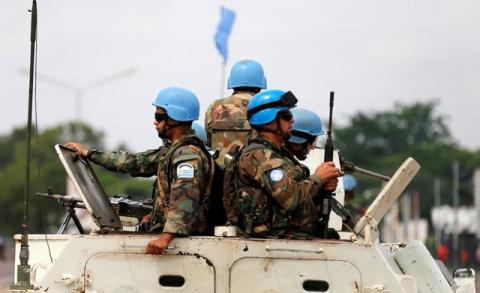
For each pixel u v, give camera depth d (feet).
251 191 36.42
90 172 40.09
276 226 36.58
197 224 37.04
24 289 36.99
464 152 375.45
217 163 38.88
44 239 42.88
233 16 72.43
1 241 345.72
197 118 38.27
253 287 34.81
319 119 40.63
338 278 34.88
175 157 36.60
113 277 34.86
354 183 72.38
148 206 44.98
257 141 37.04
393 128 413.80
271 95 37.17
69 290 34.76
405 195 215.92
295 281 34.83
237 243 34.88
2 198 414.41
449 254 192.13
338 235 38.70
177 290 34.83
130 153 40.45
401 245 40.19
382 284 34.88
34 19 38.88
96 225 41.68
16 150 555.28
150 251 34.65
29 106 38.70
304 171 37.91
